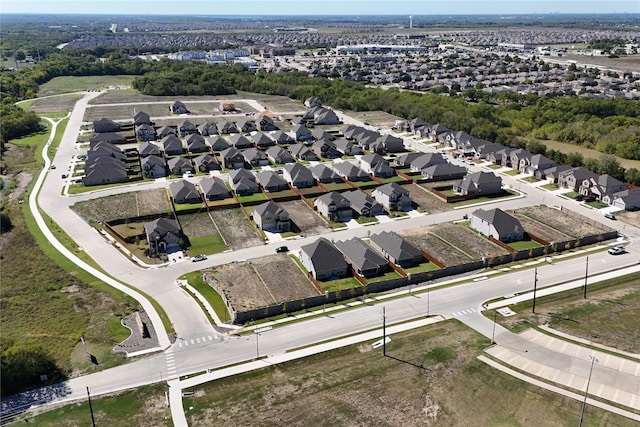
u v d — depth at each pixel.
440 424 59.72
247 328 79.38
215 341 76.12
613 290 89.12
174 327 79.75
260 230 114.50
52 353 73.69
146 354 73.31
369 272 94.56
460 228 116.00
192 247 106.88
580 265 98.50
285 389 65.75
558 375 67.50
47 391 66.31
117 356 72.94
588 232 112.94
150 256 102.69
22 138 195.62
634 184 140.50
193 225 117.56
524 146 176.38
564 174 141.75
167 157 168.50
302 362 71.12
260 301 86.25
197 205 127.50
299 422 60.12
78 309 85.12
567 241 105.19
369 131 187.12
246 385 66.69
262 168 158.75
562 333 76.62
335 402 63.22
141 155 166.25
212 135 197.88
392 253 99.19
